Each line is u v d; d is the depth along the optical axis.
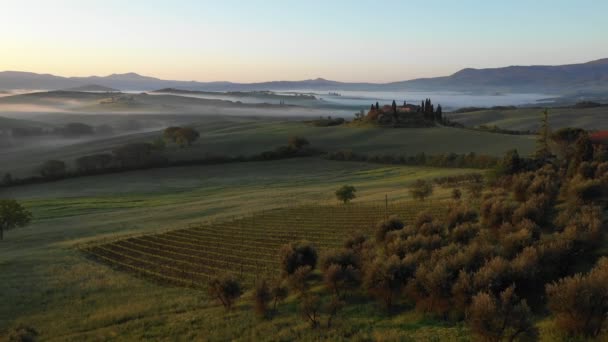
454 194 63.81
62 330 30.14
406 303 27.06
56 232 70.69
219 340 25.42
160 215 80.19
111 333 28.36
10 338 27.17
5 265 49.47
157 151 168.62
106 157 149.50
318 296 30.19
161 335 27.25
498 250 30.06
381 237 43.56
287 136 195.62
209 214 77.62
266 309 28.92
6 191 118.81
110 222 76.44
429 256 31.84
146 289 38.97
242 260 45.19
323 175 125.81
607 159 60.88
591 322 19.12
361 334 23.36
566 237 28.62
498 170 71.06
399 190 85.81
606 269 22.39
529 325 19.50
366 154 155.25
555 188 49.53
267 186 113.69
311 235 52.56
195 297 34.78
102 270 46.38
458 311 23.88
